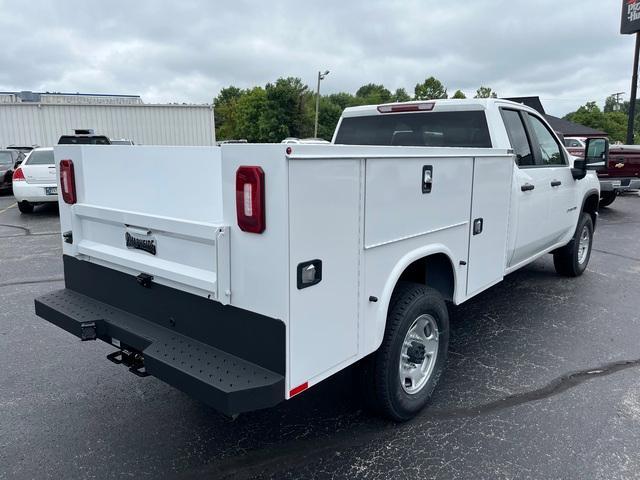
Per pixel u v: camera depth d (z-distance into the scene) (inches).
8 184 680.4
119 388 144.6
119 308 121.3
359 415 130.4
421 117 182.7
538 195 184.9
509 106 177.9
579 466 110.3
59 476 107.2
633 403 136.6
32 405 135.2
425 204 117.5
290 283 85.0
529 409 133.3
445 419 128.5
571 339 180.4
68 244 132.7
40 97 1207.6
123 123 986.1
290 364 88.0
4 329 187.8
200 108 1026.1
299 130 2864.2
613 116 3115.2
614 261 296.4
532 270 274.2
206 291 95.7
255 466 110.7
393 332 115.2
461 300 140.2
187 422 127.6
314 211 87.2
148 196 130.3
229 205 89.7
